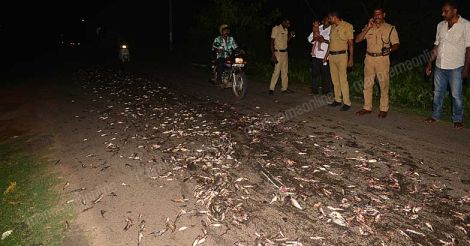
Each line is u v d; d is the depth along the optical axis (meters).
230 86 11.44
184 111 9.95
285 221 4.61
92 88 14.54
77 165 6.78
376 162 6.09
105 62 24.70
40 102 12.49
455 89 7.34
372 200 4.96
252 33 22.09
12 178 6.46
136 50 33.50
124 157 6.98
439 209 4.69
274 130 7.94
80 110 10.95
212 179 5.78
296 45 23.16
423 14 17.41
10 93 14.70
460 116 7.46
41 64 26.41
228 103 10.62
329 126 8.04
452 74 7.33
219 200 5.16
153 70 19.36
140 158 6.86
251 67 17.67
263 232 4.41
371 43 8.24
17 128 9.67
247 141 7.34
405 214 4.62
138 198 5.40
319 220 4.60
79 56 31.42
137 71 19.12
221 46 11.51
